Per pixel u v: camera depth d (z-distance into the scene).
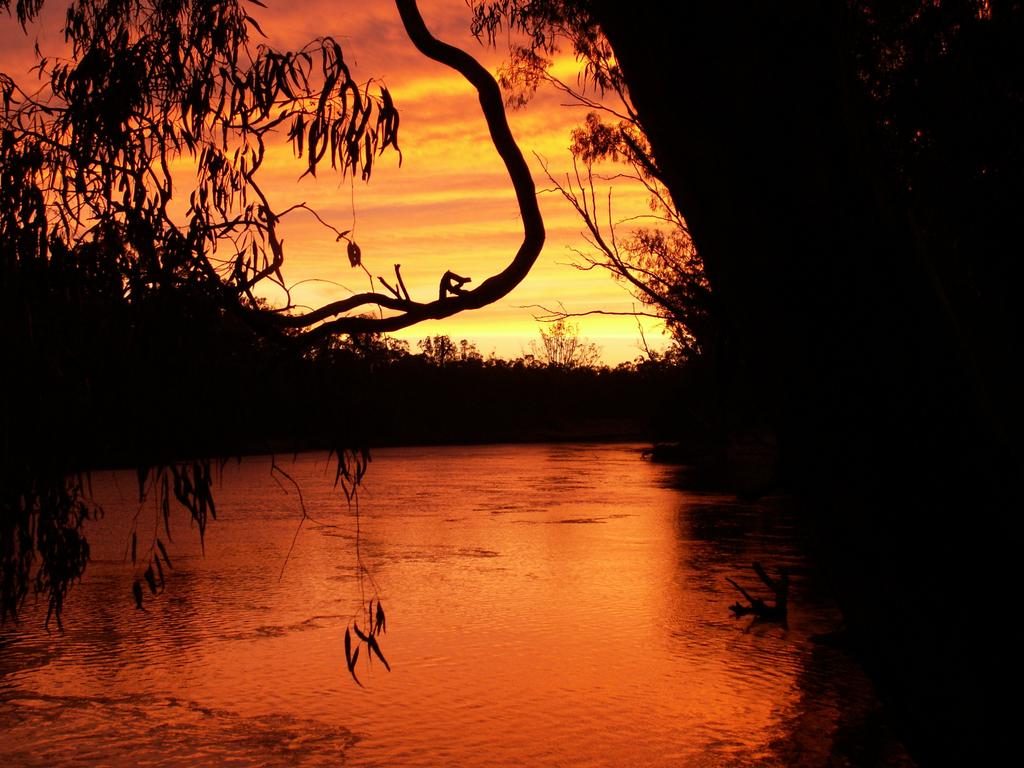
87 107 3.24
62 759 8.82
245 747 9.17
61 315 3.06
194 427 3.06
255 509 31.81
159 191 3.15
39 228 3.03
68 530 3.14
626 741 9.30
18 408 3.01
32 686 11.23
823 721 9.79
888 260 1.57
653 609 15.51
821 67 1.59
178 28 3.43
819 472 1.60
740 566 19.66
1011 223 4.10
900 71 4.86
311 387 3.18
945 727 1.52
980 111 4.53
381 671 11.91
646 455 60.25
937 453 1.51
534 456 62.59
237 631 14.07
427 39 2.18
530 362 98.81
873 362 1.54
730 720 9.89
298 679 11.55
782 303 1.59
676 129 1.67
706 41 1.61
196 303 3.00
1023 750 1.44
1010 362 3.06
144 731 9.66
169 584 17.91
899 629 1.54
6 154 3.06
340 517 29.36
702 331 7.30
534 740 9.37
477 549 22.45
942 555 1.50
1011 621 1.46
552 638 13.56
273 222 3.06
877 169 1.69
